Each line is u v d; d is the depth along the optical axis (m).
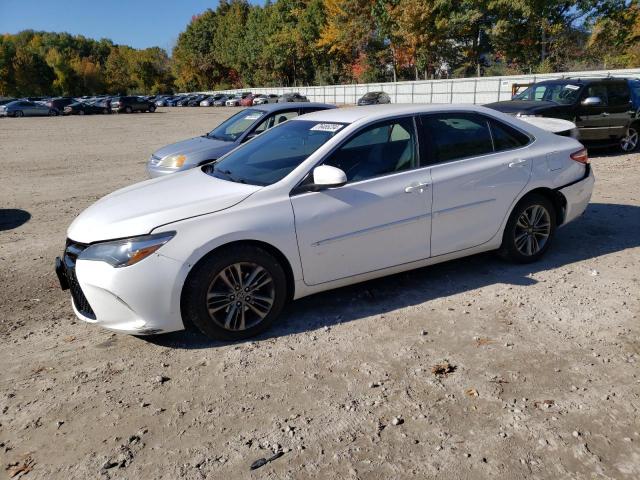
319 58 67.44
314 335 3.93
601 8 34.50
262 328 3.94
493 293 4.55
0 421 3.03
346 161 4.19
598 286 4.63
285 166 4.16
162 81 116.94
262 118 8.53
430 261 4.58
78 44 127.69
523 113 11.07
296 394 3.19
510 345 3.67
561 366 3.39
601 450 2.62
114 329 3.66
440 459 2.60
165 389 3.30
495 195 4.73
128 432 2.89
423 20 43.62
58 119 41.91
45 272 5.66
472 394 3.12
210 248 3.63
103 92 112.31
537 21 36.94
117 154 16.83
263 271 3.86
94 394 3.27
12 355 3.82
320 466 2.58
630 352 3.53
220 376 3.42
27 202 9.48
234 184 4.11
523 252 5.10
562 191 5.12
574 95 11.44
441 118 4.63
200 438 2.82
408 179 4.33
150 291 3.53
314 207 3.97
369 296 4.59
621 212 6.99
